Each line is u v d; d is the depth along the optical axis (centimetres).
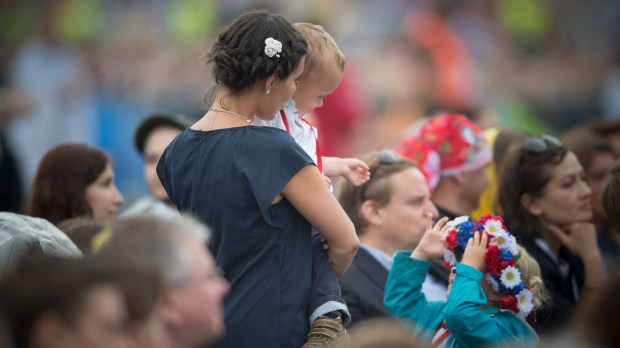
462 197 1667
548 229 1536
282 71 1066
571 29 4941
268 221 1062
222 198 1073
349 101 3109
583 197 1527
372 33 4228
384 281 1407
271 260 1076
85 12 4034
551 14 4919
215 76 1089
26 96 3419
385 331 863
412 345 846
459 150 1653
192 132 1112
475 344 1177
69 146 1594
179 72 3697
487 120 4059
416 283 1268
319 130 2992
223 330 1066
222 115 1098
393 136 3884
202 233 889
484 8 4700
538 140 1548
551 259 1498
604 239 1873
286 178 1062
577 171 1527
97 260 770
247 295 1070
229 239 1074
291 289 1080
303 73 1149
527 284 1245
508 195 1534
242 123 1091
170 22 4034
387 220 1437
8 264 1090
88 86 3672
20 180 2522
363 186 1454
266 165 1063
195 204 1094
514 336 1204
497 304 1240
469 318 1171
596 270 1522
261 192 1055
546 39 4841
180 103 3625
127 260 786
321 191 1075
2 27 3950
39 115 3553
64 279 734
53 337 729
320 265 1123
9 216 1175
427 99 4034
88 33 3953
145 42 3891
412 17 4341
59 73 3703
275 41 1058
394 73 4044
